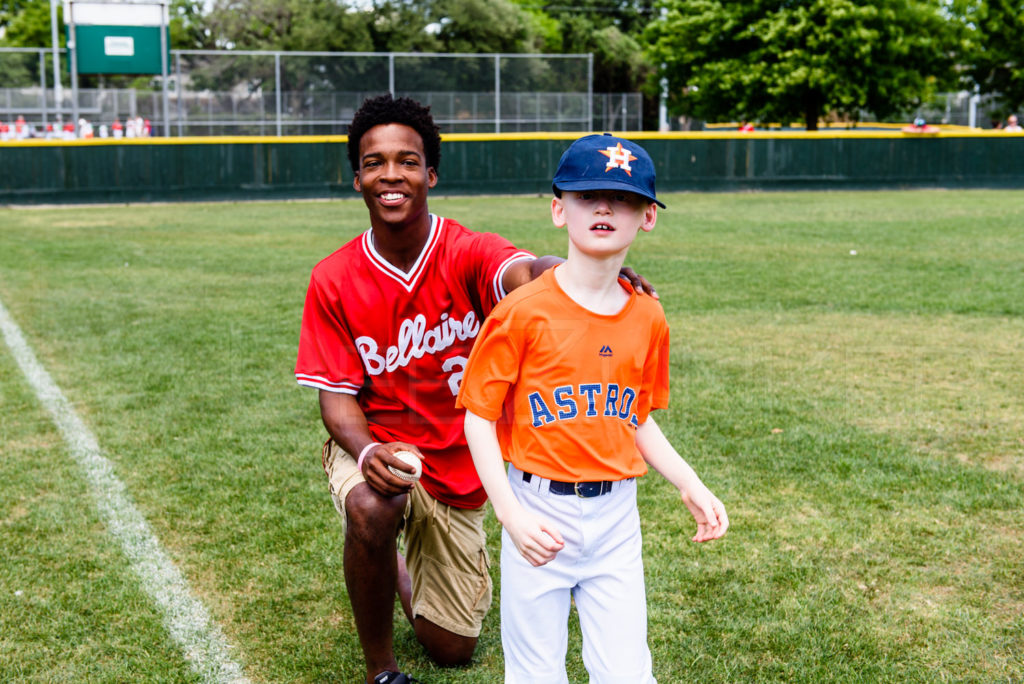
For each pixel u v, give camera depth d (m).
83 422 5.08
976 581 3.28
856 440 4.76
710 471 4.34
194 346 6.80
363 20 36.84
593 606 2.15
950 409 5.30
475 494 2.69
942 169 22.44
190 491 4.12
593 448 2.10
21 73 27.81
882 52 30.47
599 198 1.98
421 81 25.11
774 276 9.90
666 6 35.31
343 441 2.49
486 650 2.90
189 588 3.25
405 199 2.44
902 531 3.69
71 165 18.53
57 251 11.81
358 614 2.50
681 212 16.95
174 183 19.22
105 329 7.35
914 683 2.67
